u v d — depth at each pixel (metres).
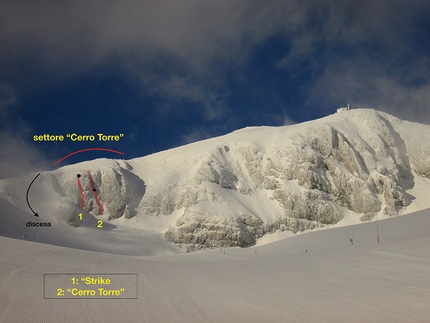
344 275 20.56
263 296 17.56
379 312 14.30
